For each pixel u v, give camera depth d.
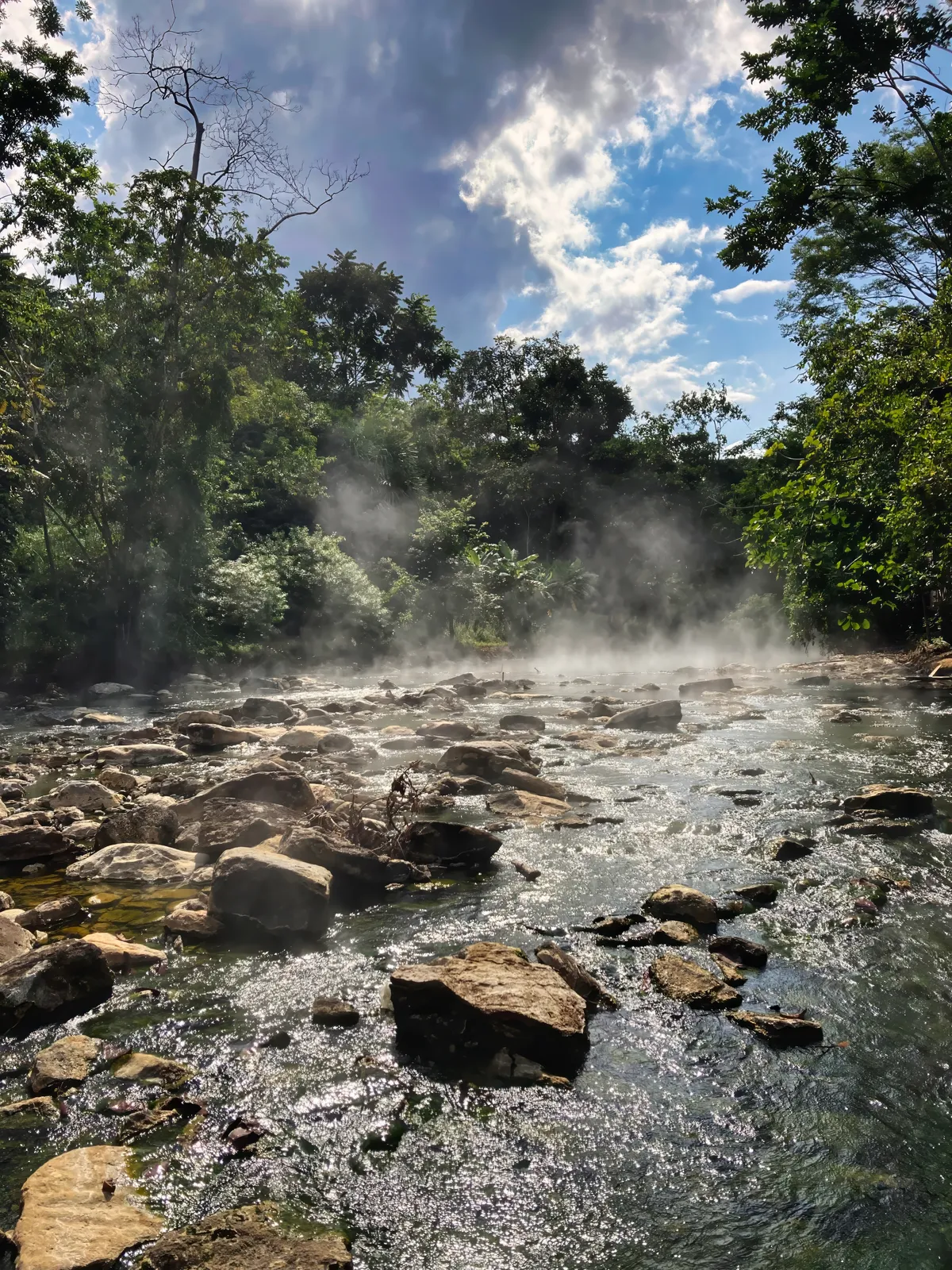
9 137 19.03
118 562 21.97
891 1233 2.18
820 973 3.70
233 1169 2.45
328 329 48.66
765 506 15.46
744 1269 2.06
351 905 4.74
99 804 7.25
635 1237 2.18
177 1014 3.44
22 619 21.05
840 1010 3.36
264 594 25.91
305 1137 2.60
